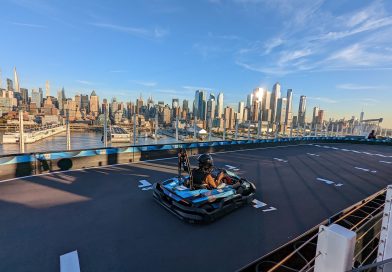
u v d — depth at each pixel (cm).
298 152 1797
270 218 535
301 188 790
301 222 519
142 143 1248
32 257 355
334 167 1202
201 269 341
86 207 561
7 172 770
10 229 439
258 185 810
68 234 429
